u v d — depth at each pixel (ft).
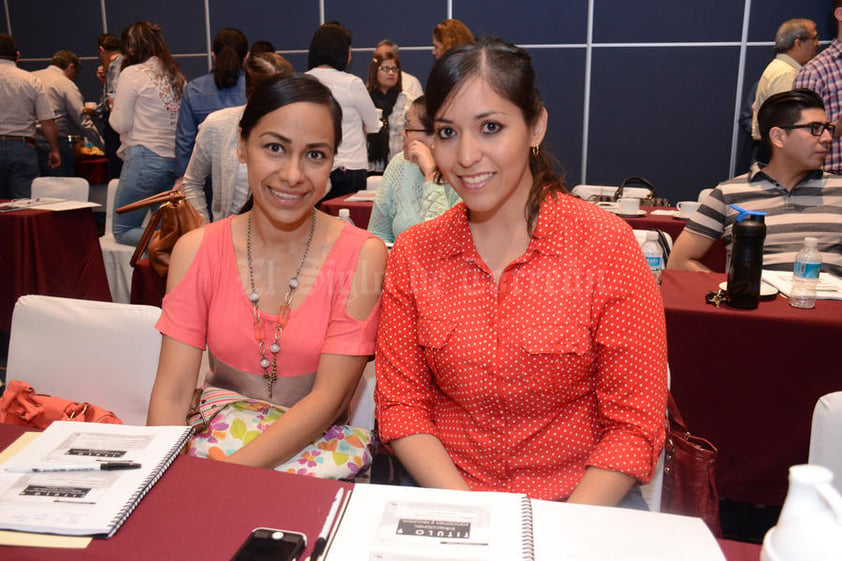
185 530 2.76
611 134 18.12
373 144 15.72
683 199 18.10
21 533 2.72
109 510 2.84
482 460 4.07
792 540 2.01
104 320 4.96
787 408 6.09
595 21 17.57
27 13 21.65
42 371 5.01
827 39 16.44
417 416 4.10
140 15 20.66
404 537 2.68
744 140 17.40
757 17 16.69
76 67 19.95
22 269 10.71
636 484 3.79
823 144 7.39
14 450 3.30
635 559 2.58
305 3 19.25
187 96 12.10
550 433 3.97
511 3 17.98
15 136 16.11
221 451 4.16
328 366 4.45
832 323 5.77
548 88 18.22
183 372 4.58
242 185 10.11
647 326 3.79
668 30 17.24
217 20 19.99
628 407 3.77
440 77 3.62
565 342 3.76
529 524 2.76
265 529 2.70
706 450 4.46
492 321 3.90
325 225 4.72
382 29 18.92
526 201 3.95
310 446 4.35
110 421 4.36
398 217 8.73
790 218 7.73
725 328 6.03
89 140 18.94
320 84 4.39
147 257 9.21
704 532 2.76
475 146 3.61
